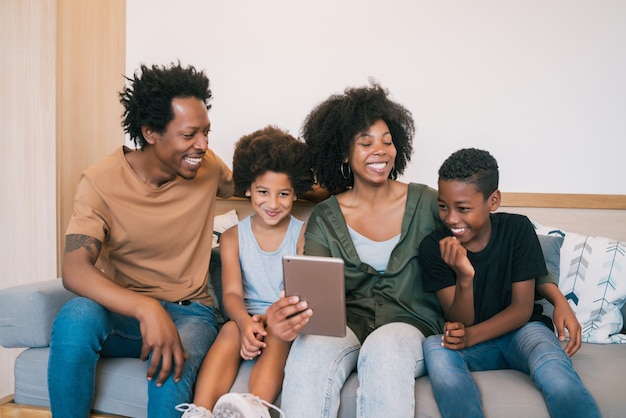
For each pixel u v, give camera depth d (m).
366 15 2.00
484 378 1.28
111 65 2.20
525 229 1.41
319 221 1.55
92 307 1.29
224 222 1.84
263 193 1.54
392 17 1.99
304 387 1.21
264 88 2.07
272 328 1.27
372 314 1.49
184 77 1.44
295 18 2.04
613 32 1.89
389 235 1.54
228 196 1.76
